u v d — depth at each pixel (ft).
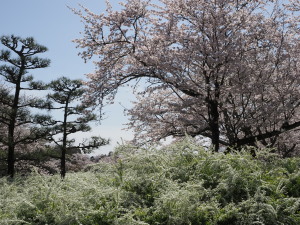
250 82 32.78
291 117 35.88
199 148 10.16
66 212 7.69
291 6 35.76
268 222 7.41
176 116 37.88
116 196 7.84
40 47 51.72
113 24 36.32
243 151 10.51
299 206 8.11
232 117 36.37
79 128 54.49
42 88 52.80
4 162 55.16
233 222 7.39
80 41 37.24
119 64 40.32
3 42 50.14
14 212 8.25
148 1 36.40
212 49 32.78
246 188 8.09
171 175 9.12
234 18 32.68
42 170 57.06
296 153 42.68
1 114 53.67
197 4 33.06
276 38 34.17
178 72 33.96
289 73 33.68
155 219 7.34
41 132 51.70
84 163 69.10
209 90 32.68
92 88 38.40
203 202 7.93
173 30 34.96
